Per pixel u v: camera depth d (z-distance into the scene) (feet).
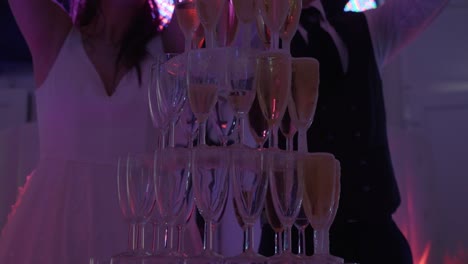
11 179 17.13
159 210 7.11
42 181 9.29
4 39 17.30
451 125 20.08
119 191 7.30
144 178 7.22
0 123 18.44
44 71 9.61
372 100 10.18
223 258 6.81
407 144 19.47
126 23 9.57
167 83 7.51
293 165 7.01
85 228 9.12
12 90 18.61
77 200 9.20
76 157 9.33
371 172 9.87
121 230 9.25
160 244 7.48
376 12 10.79
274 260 6.77
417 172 19.36
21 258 8.95
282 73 7.14
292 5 7.58
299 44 10.36
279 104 7.18
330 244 9.61
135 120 9.56
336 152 9.90
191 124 7.59
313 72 7.35
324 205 7.06
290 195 6.98
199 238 8.70
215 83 7.19
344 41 10.25
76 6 9.69
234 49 7.16
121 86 9.57
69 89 9.48
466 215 19.35
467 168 19.57
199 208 6.98
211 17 7.54
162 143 7.64
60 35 9.61
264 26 7.70
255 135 7.33
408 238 18.86
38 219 9.10
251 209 6.93
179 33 10.00
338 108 10.05
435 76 20.40
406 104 20.02
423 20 10.57
